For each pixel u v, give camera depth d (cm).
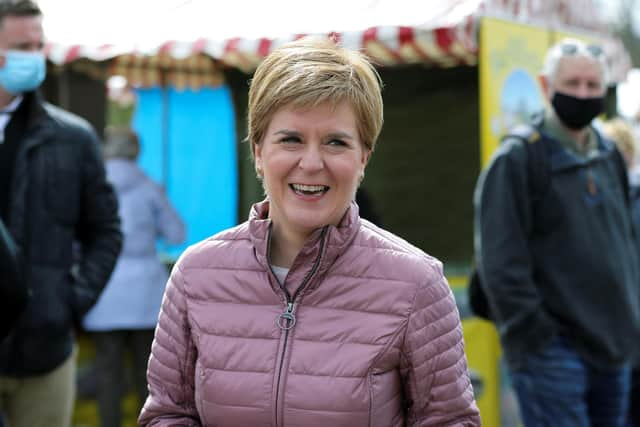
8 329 270
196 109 647
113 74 614
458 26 439
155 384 189
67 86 611
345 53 173
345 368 169
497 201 327
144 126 630
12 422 315
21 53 303
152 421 189
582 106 328
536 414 329
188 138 645
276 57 173
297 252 180
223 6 519
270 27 483
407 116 696
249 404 172
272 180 173
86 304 321
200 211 648
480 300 358
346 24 463
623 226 345
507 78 471
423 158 699
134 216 496
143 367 497
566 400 326
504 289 322
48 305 306
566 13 554
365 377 169
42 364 306
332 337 171
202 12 518
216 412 176
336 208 173
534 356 326
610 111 632
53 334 308
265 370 172
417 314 172
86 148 323
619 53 623
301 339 172
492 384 466
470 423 179
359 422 169
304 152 170
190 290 182
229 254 182
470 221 686
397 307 171
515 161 327
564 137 335
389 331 170
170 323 186
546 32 519
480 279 349
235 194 660
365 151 177
